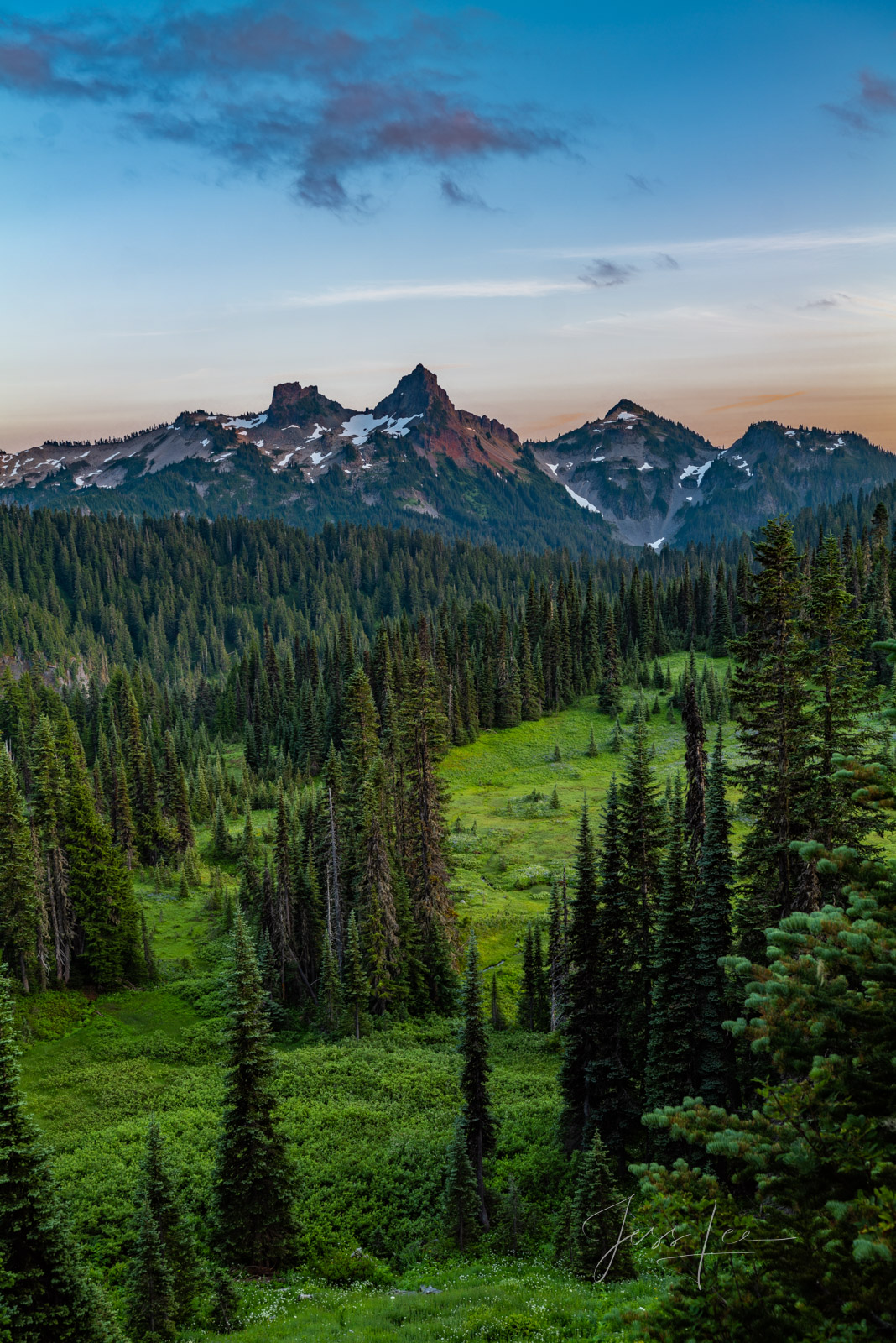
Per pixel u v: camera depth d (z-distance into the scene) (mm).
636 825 33594
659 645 170000
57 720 131500
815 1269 8578
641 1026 32031
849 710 26188
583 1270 24016
